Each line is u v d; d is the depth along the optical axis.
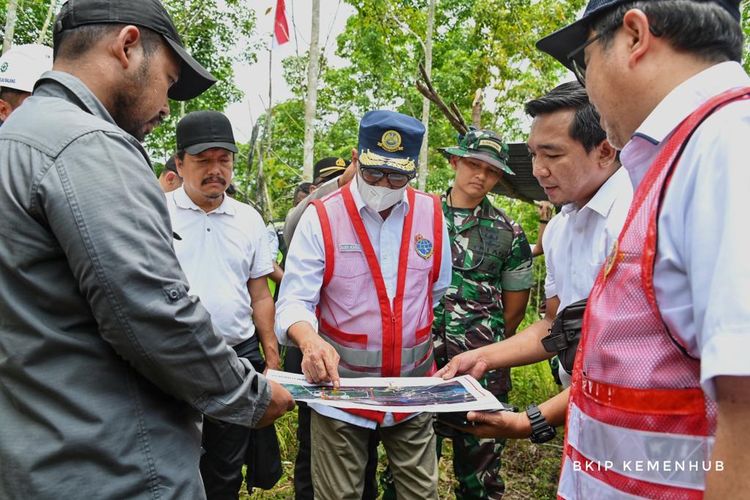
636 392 0.98
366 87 15.60
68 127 1.19
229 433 2.65
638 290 0.97
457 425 1.78
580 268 1.77
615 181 1.67
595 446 1.10
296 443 4.00
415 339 2.33
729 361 0.71
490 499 2.97
